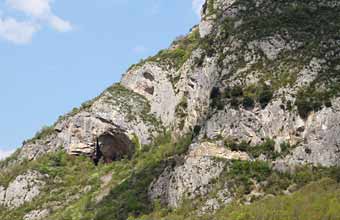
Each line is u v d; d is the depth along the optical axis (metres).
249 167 122.38
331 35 138.00
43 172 167.88
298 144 124.12
